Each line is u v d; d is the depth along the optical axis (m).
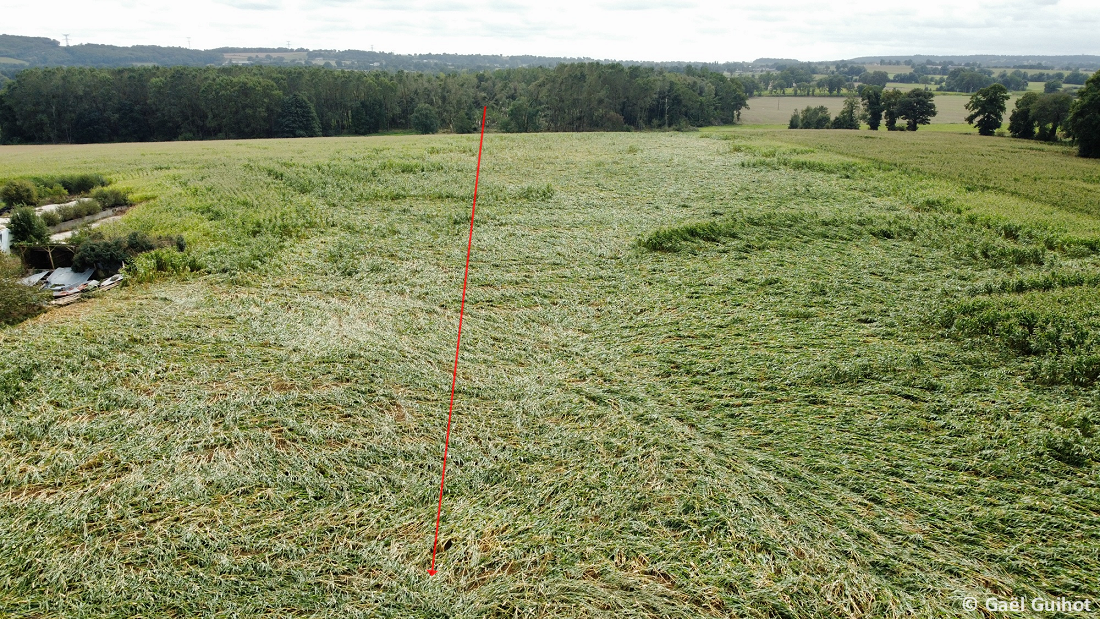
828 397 9.26
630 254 16.56
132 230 16.70
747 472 7.52
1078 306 12.09
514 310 13.08
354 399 9.03
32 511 6.67
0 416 8.44
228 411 8.59
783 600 5.73
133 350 10.49
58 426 8.20
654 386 9.67
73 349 10.36
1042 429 8.30
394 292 13.90
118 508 6.75
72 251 15.09
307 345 10.83
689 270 15.36
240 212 20.03
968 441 8.06
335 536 6.46
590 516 6.85
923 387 9.56
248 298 13.16
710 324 12.09
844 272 15.07
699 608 5.71
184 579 5.84
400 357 10.52
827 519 6.75
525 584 5.90
